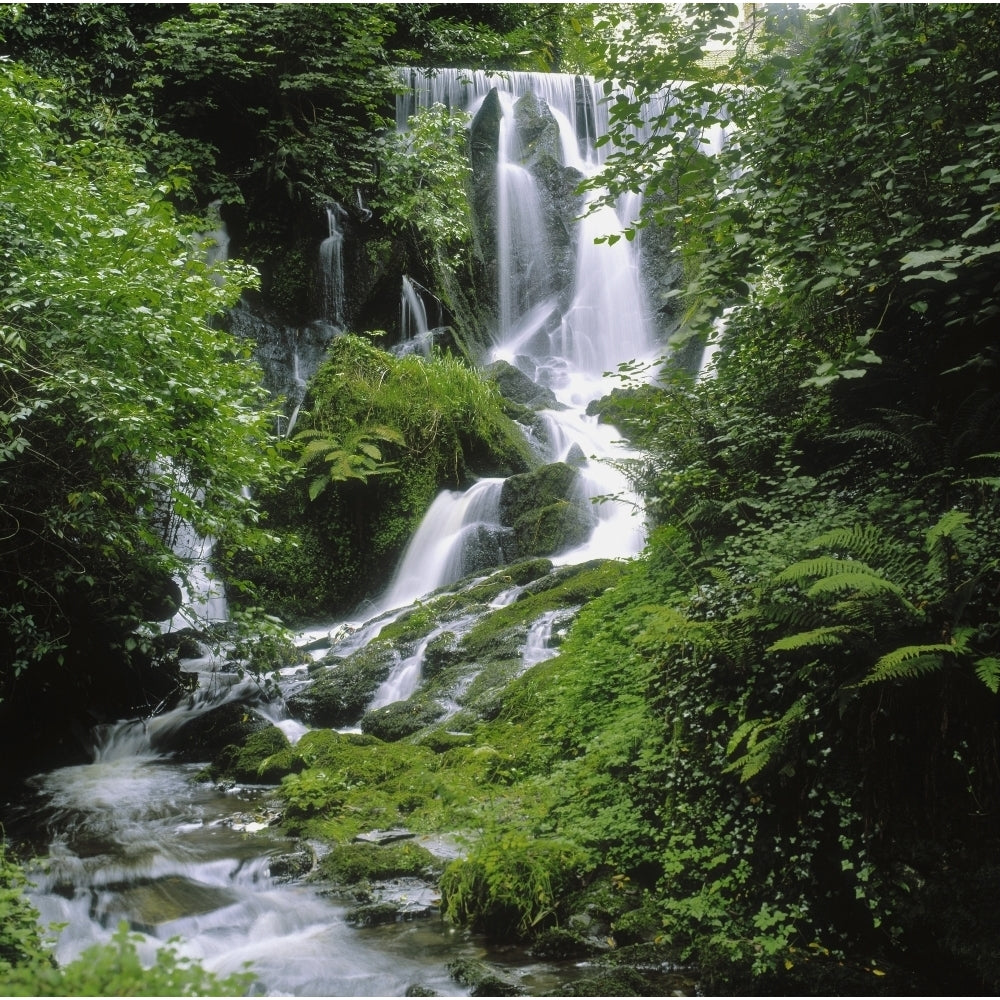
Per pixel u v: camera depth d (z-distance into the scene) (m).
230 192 16.52
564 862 5.27
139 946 4.90
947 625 4.49
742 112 6.57
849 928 4.64
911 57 5.73
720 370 7.90
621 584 7.72
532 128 20.78
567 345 18.80
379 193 17.61
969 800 4.48
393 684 9.49
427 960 4.75
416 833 6.35
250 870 5.90
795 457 7.07
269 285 16.92
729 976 4.38
